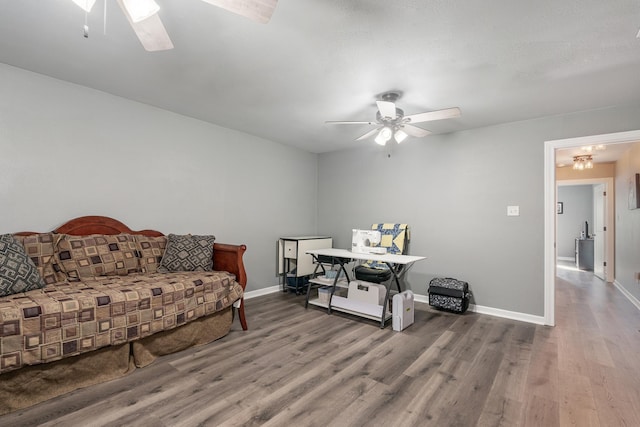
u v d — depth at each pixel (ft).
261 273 14.33
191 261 9.83
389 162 14.60
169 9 5.43
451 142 12.76
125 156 9.89
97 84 8.82
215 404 5.81
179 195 11.28
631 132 9.43
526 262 11.04
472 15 5.54
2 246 6.77
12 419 5.29
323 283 12.30
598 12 5.37
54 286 7.25
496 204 11.68
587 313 11.94
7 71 7.77
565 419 5.48
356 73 7.86
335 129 12.87
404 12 5.48
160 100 9.96
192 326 8.29
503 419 5.47
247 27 5.98
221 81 8.46
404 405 5.85
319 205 17.31
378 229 13.84
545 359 7.84
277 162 15.08
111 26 6.06
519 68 7.44
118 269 8.79
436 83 8.33
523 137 11.19
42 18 5.81
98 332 6.33
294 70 7.75
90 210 9.16
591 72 7.57
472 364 7.55
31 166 8.14
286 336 9.26
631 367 7.43
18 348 5.40
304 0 5.18
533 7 5.28
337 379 6.78
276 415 5.50
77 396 6.00
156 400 5.92
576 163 17.33
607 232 18.26
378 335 9.43
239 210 13.35
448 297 11.75
